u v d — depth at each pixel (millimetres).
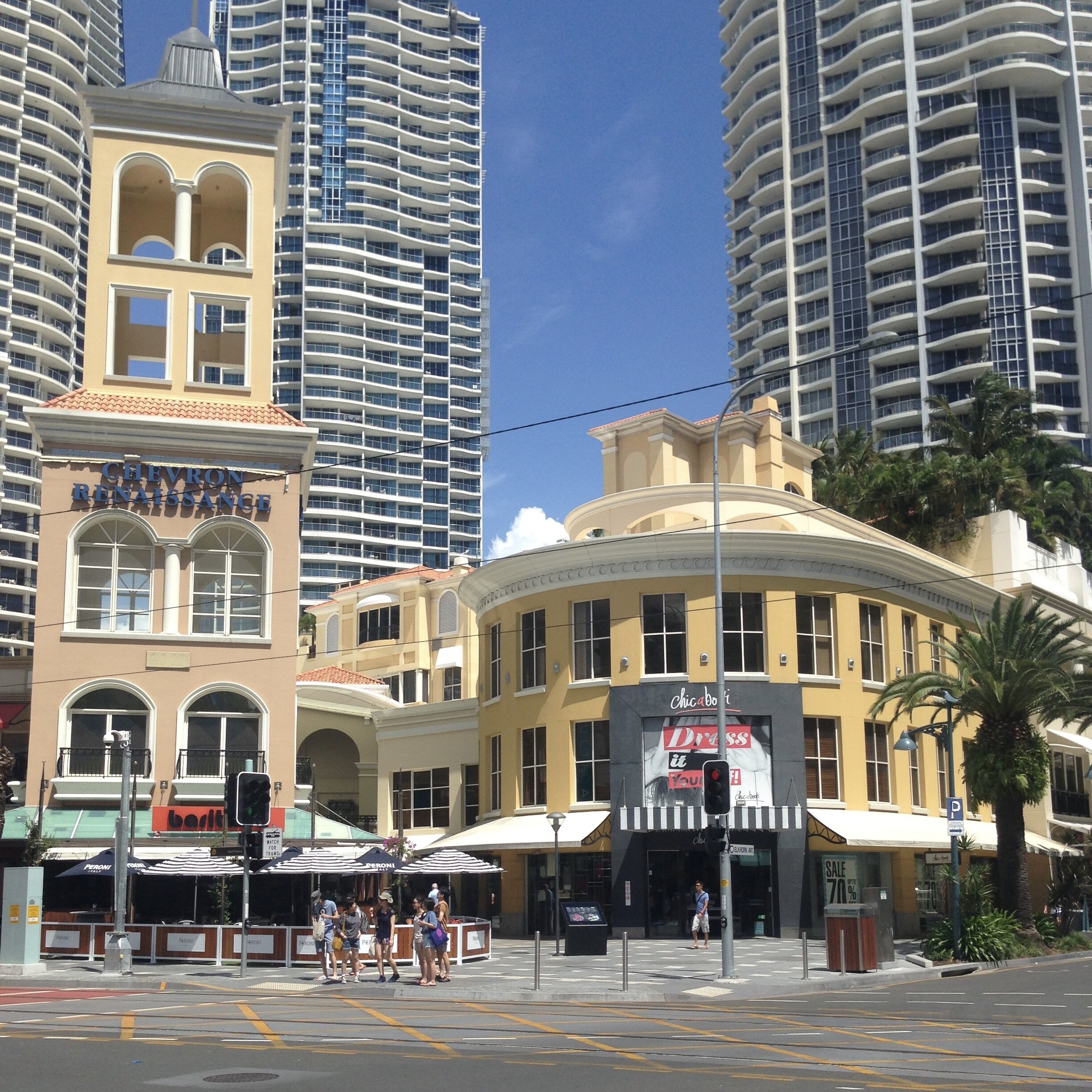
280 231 164875
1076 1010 20781
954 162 124188
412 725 54031
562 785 41562
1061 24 124312
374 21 173250
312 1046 16188
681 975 27406
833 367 126875
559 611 42906
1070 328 119875
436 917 25641
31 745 37500
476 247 177500
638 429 49969
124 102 41844
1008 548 59844
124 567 39281
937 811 45594
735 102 142500
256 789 27891
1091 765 53938
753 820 39188
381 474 162875
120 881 29250
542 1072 13672
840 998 23688
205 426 39656
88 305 40562
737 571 41438
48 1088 12602
